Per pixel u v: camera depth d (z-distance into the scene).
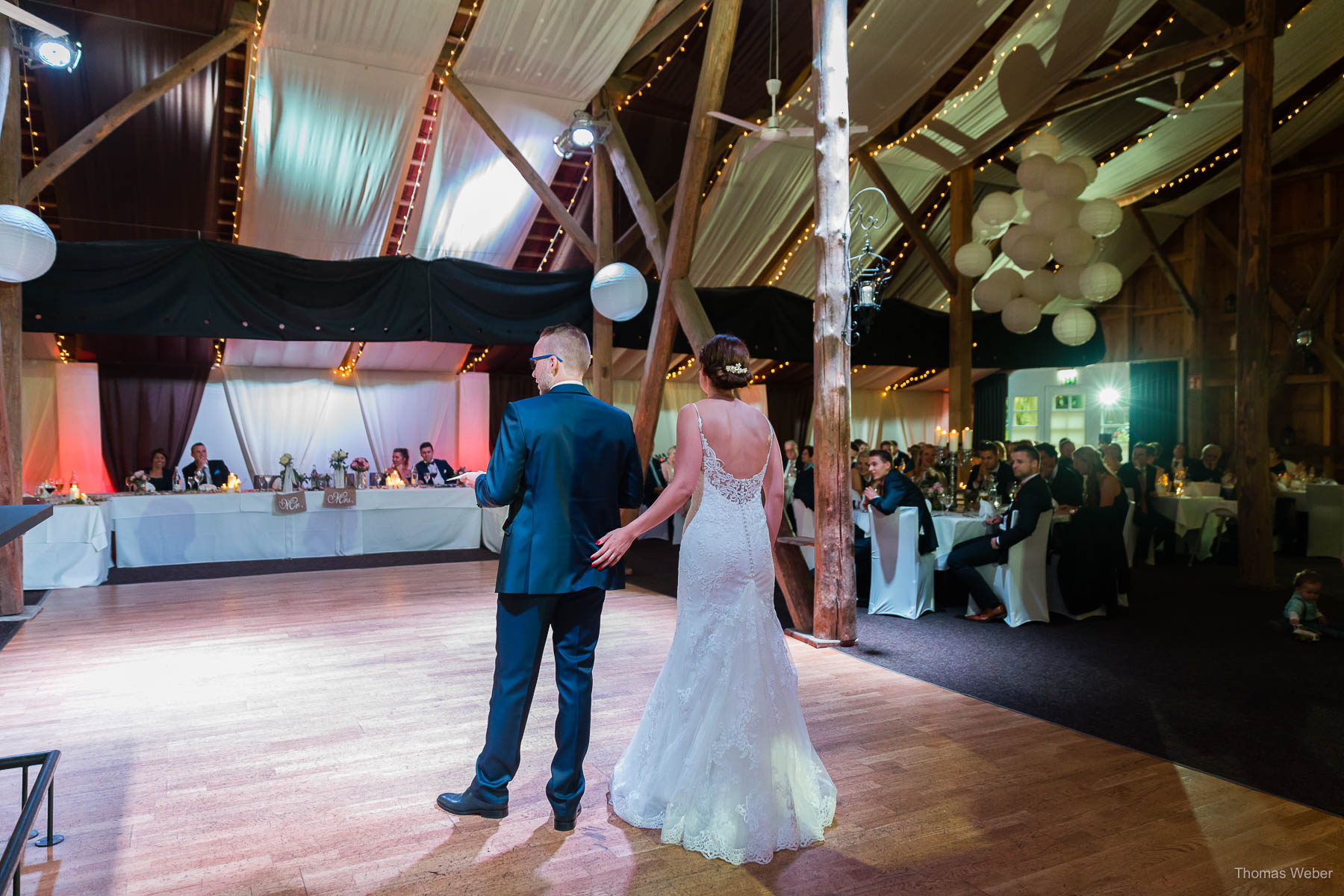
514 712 2.29
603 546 2.18
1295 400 10.44
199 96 6.15
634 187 6.52
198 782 2.62
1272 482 6.34
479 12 5.73
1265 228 6.22
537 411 2.20
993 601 5.10
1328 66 8.10
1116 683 3.74
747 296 7.86
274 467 9.56
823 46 4.39
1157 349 11.76
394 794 2.54
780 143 7.37
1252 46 6.17
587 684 2.29
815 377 4.51
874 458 5.50
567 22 5.83
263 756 2.84
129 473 9.05
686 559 2.31
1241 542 6.38
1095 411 12.31
